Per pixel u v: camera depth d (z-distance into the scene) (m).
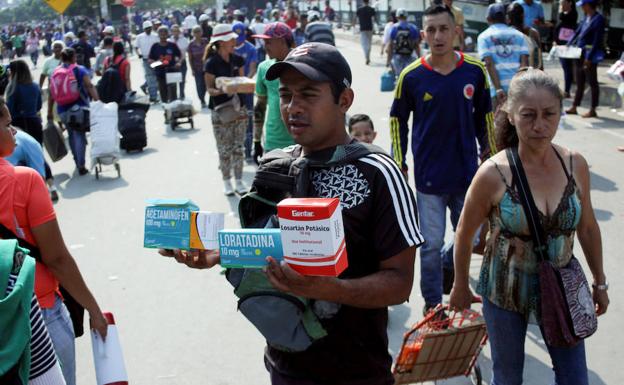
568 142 9.63
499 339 3.06
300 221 1.83
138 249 6.86
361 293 2.04
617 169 8.26
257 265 1.95
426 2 24.14
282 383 2.34
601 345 4.47
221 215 2.21
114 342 3.05
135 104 11.69
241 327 5.09
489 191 2.97
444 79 4.53
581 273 2.94
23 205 2.74
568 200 2.89
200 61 16.17
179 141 12.50
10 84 8.86
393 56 14.97
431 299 4.73
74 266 2.91
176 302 5.57
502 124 3.10
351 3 37.91
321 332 2.18
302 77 2.18
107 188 9.42
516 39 6.85
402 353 3.82
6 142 2.92
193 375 4.46
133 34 65.50
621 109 11.45
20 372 2.00
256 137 6.81
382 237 2.16
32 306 2.14
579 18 15.66
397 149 4.75
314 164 2.21
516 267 2.96
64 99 10.09
